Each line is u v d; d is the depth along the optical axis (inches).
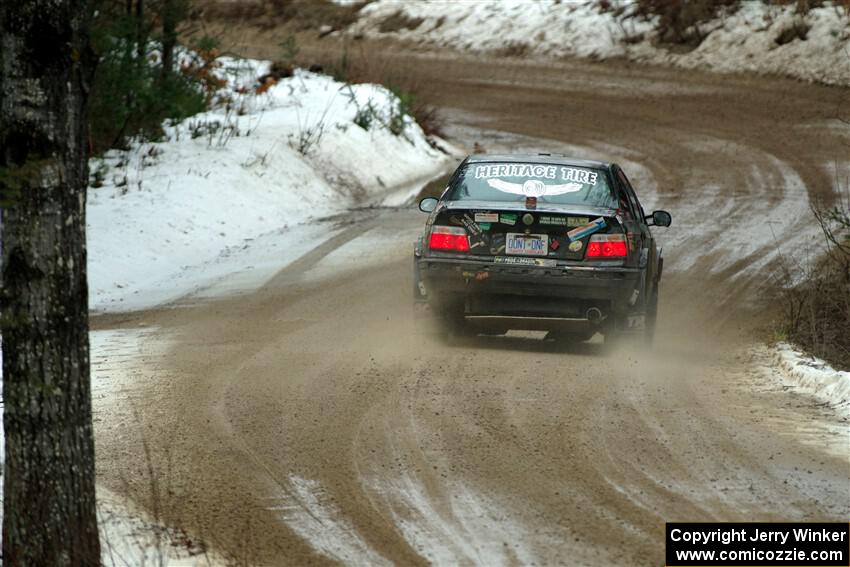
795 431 1171.9
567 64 5841.5
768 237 2588.6
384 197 3289.9
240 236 2706.7
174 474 1031.6
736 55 5349.4
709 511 939.3
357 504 957.8
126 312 1934.1
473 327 1726.1
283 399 1280.8
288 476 1025.5
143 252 2431.1
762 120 4328.3
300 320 1786.4
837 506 952.3
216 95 3937.0
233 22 7445.9
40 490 778.2
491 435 1138.7
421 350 1541.6
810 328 1731.1
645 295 1529.3
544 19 6382.9
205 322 1788.9
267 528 910.4
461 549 864.9
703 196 3127.5
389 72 5649.6
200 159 3105.3
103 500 965.8
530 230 1485.0
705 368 1491.1
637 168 3614.7
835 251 2346.2
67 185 756.6
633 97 4992.6
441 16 6845.5
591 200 1521.9
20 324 762.2
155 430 1165.7
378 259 2381.9
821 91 4771.2
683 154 3814.0
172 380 1379.2
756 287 2119.8
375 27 7042.3
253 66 4507.9
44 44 733.3
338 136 3550.7
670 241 2571.4
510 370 1422.2
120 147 3171.8
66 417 778.2
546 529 901.2
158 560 846.5
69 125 751.7
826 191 3144.7
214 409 1241.4
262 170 3129.9
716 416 1226.0
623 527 903.7
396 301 1939.0
